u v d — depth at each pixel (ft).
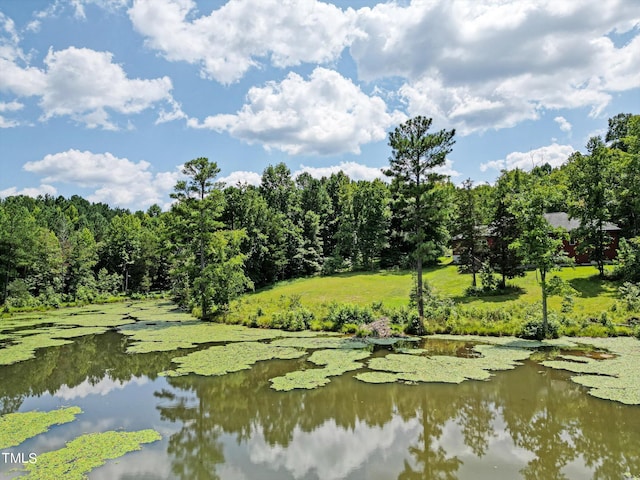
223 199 130.11
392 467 33.04
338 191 292.40
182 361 68.28
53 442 38.01
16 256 177.27
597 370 56.49
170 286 252.21
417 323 85.71
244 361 67.26
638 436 37.60
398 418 43.34
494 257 125.29
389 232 203.51
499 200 125.70
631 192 121.60
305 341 82.58
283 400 48.67
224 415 44.80
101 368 66.13
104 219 388.16
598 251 122.83
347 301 130.31
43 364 69.51
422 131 89.76
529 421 41.47
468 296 122.21
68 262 212.84
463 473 31.83
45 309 166.71
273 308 118.01
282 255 208.23
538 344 73.20
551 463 33.27
